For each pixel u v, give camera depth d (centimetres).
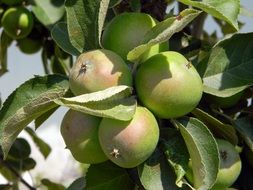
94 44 76
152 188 72
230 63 80
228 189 80
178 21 69
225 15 73
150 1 84
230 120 81
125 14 75
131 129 68
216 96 81
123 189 80
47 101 73
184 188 74
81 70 69
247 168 86
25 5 126
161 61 71
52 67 126
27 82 76
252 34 80
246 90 85
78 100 66
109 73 69
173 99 70
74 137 72
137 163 70
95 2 76
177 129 74
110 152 69
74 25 76
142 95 71
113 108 68
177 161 73
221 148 77
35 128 80
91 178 79
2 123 76
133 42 73
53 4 115
